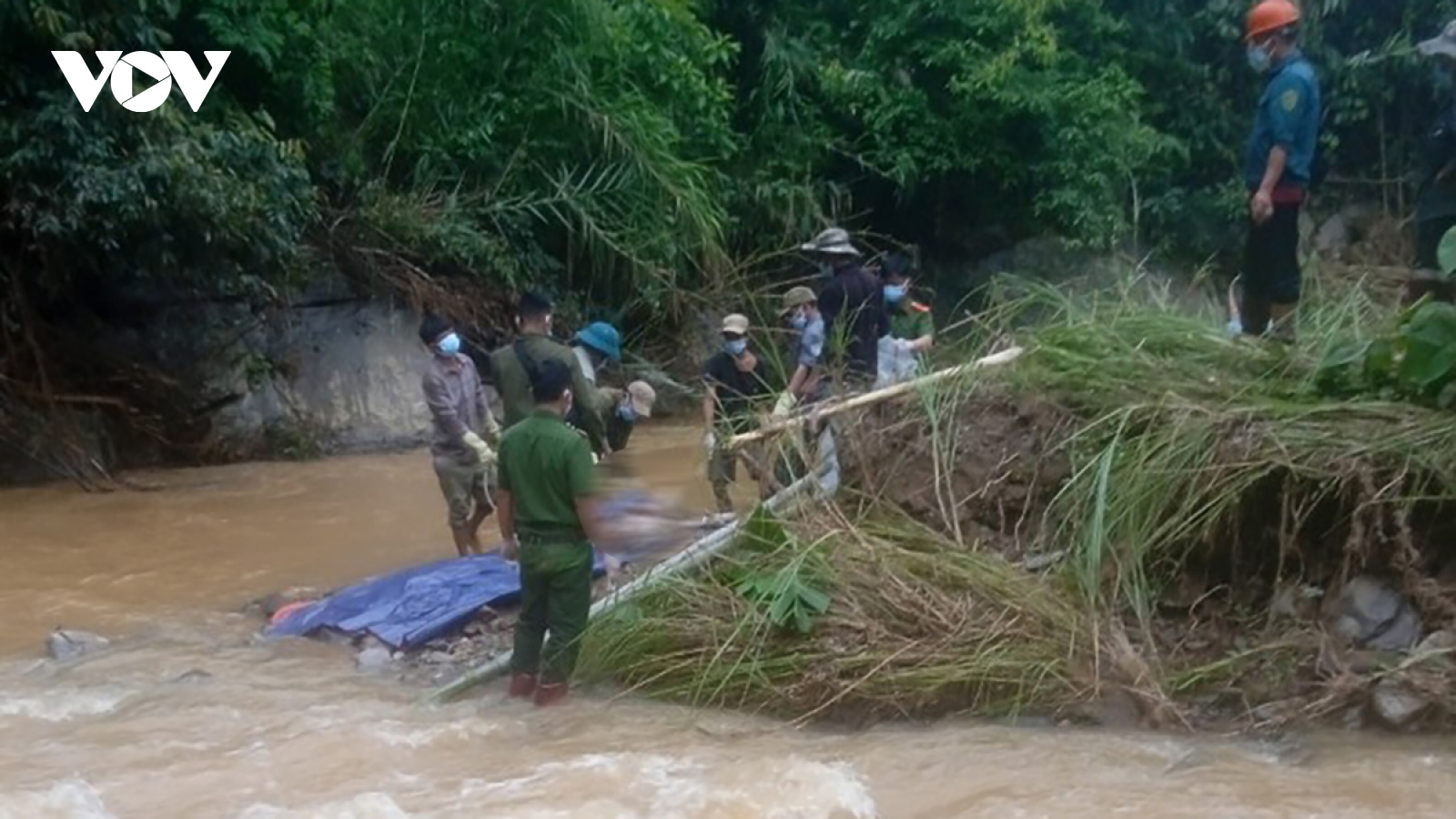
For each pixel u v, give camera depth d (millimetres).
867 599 7762
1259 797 6258
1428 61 21547
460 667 8453
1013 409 8430
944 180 23062
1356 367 8047
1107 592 7652
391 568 10805
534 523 7707
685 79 20188
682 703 7742
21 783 6750
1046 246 22641
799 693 7516
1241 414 7758
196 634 9273
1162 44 23109
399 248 17656
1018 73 21766
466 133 18672
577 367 9383
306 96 16766
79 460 14609
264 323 16516
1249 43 9234
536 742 7285
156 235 14547
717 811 6258
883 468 8492
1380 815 6059
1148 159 22297
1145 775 6539
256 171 15000
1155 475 7691
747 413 9523
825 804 6254
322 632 9109
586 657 7973
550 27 18859
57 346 15367
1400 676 6992
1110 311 9086
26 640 9242
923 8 21953
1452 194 8922
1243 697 7191
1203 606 7648
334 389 16812
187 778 6797
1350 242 22000
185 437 15820
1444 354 7566
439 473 10289
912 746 6969
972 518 8250
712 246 19969
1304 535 7590
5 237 14922
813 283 20594
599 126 19219
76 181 13805
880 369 10141
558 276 19500
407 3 18438
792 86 22078
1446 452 7301
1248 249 9266
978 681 7367
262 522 12500
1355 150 22797
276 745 7184
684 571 8164
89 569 10984
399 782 6738
